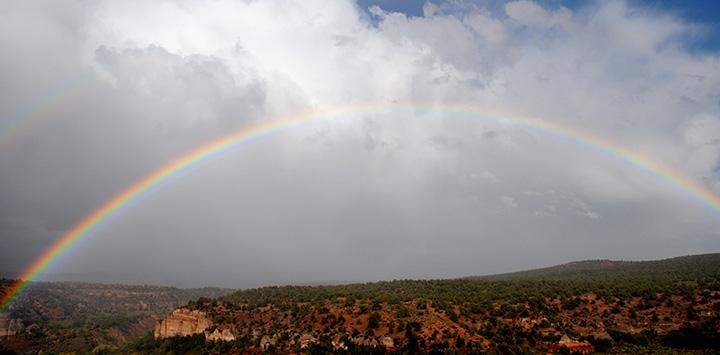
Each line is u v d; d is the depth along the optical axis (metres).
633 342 141.25
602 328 146.75
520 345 134.62
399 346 130.25
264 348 142.62
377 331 137.12
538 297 164.00
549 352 133.50
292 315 156.88
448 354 125.69
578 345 136.00
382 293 180.00
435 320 141.75
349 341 134.12
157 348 166.88
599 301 162.88
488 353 127.75
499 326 142.88
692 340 136.88
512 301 160.25
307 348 135.62
